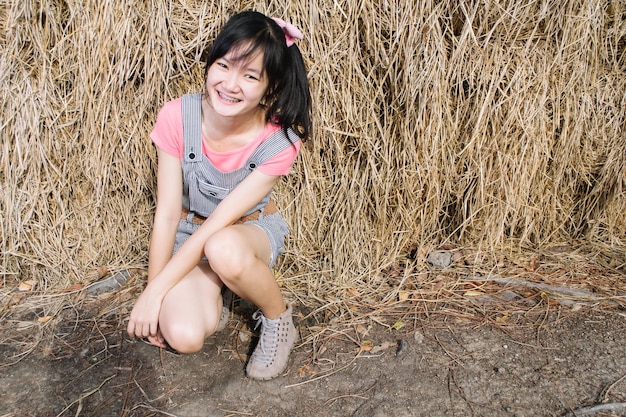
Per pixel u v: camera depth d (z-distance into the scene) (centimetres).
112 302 228
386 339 209
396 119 241
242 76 158
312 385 187
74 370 192
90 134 237
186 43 235
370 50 234
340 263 247
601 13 252
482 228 262
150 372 192
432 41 232
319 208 252
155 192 251
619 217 272
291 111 172
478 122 243
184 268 169
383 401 180
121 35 227
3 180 237
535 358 197
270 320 187
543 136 255
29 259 240
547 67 248
